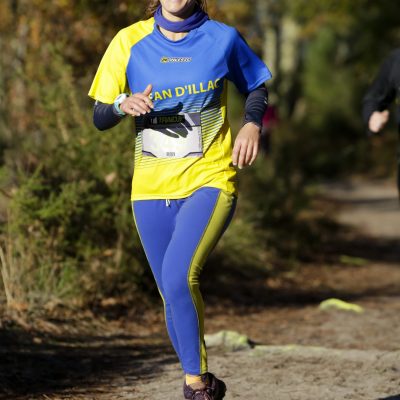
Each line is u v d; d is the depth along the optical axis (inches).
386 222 2101.4
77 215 931.3
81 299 911.0
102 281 943.7
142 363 743.7
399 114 802.8
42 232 906.7
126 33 538.0
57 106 994.7
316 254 1534.2
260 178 1503.4
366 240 1786.4
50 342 789.9
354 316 1024.9
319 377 695.7
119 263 954.7
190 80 523.8
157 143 531.2
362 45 3764.8
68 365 722.8
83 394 643.5
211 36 528.4
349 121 4087.1
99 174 959.6
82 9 1232.8
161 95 527.5
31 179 896.9
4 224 928.9
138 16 1208.8
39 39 1243.2
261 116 527.5
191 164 526.6
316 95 4311.0
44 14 1253.7
